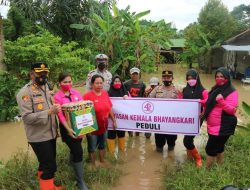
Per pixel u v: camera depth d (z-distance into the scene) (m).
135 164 5.82
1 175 4.59
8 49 10.22
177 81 19.78
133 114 6.02
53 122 4.21
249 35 20.62
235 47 19.61
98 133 5.39
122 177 5.25
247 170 4.63
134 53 14.70
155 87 6.29
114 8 14.55
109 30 14.15
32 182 4.59
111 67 14.39
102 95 5.38
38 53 10.41
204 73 25.47
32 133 4.08
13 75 9.99
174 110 5.72
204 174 4.51
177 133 5.78
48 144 4.16
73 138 4.47
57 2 17.97
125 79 14.83
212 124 4.82
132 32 14.33
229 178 4.35
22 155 5.71
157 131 5.94
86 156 5.73
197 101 5.58
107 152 6.09
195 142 6.91
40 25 17.53
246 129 6.65
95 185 4.84
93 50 15.13
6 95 9.52
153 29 15.51
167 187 4.70
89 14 17.98
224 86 4.72
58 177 4.81
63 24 18.50
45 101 4.09
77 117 4.36
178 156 6.21
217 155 5.05
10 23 15.44
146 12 14.21
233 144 6.11
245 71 18.31
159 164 5.81
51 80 10.99
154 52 15.73
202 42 26.25
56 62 10.80
